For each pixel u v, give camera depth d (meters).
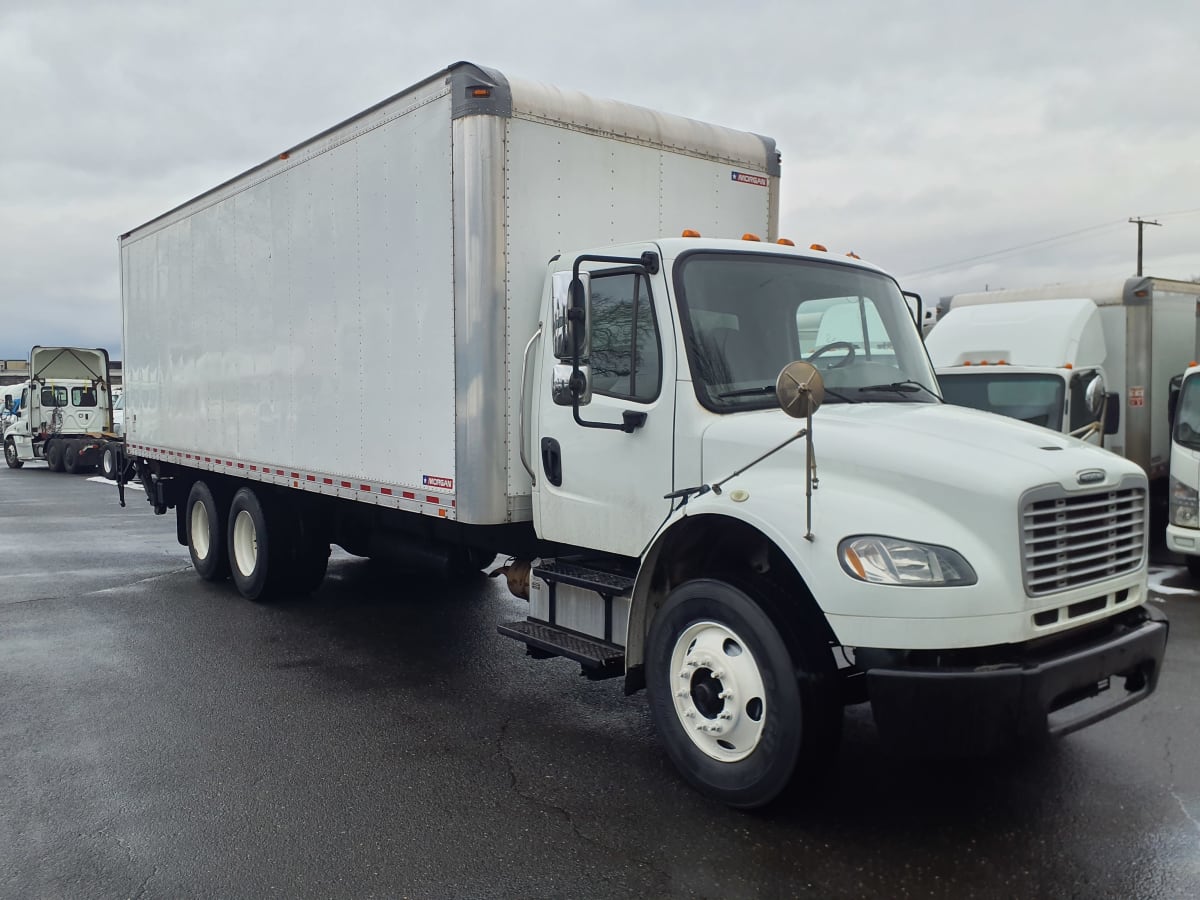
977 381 11.04
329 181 6.83
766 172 6.77
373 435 6.46
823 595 3.81
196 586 9.79
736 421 4.46
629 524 4.89
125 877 3.82
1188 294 12.84
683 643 4.45
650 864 3.86
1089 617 4.02
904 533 3.74
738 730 4.20
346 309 6.71
